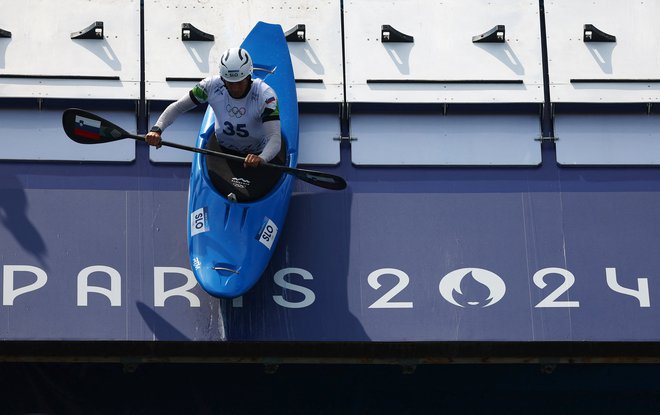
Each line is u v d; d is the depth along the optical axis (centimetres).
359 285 3581
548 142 3791
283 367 3972
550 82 3834
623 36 3891
